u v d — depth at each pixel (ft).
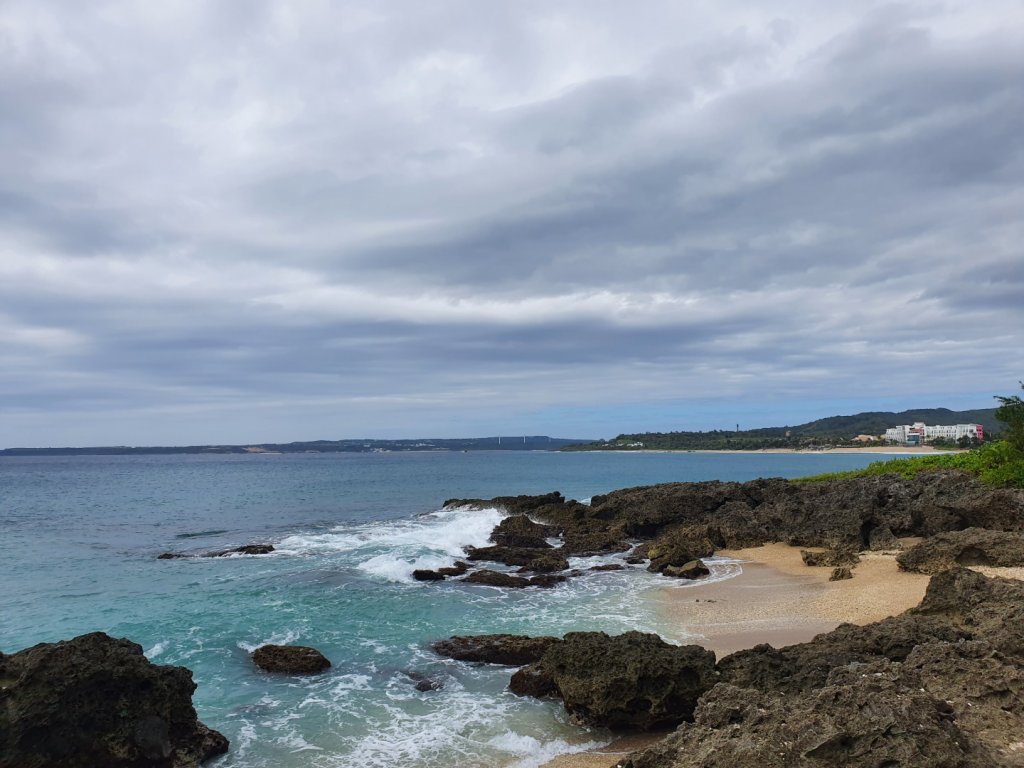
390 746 40.24
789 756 24.63
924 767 23.29
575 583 84.23
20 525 148.97
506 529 126.00
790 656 42.09
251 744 40.78
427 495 223.30
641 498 140.15
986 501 86.02
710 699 30.63
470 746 40.06
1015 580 45.47
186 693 39.58
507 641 55.83
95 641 37.88
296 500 205.36
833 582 76.59
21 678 34.17
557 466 472.44
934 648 35.01
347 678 51.70
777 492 131.54
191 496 219.82
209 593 79.15
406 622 66.49
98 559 104.32
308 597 76.89
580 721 42.83
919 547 74.18
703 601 71.87
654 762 28.22
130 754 35.65
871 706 25.59
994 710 29.81
